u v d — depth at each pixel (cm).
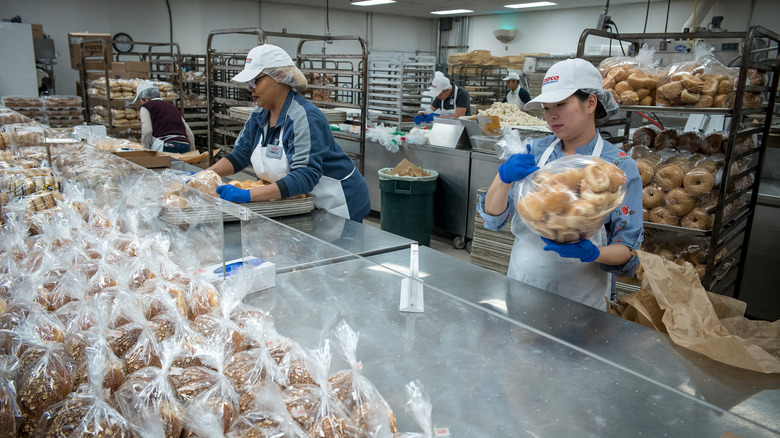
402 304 118
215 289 112
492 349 105
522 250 183
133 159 254
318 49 1214
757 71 254
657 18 948
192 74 834
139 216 146
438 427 82
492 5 1074
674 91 248
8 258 117
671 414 86
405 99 716
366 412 75
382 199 459
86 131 311
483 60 1028
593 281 174
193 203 132
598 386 94
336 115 482
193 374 79
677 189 258
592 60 307
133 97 632
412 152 497
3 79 660
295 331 106
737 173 264
